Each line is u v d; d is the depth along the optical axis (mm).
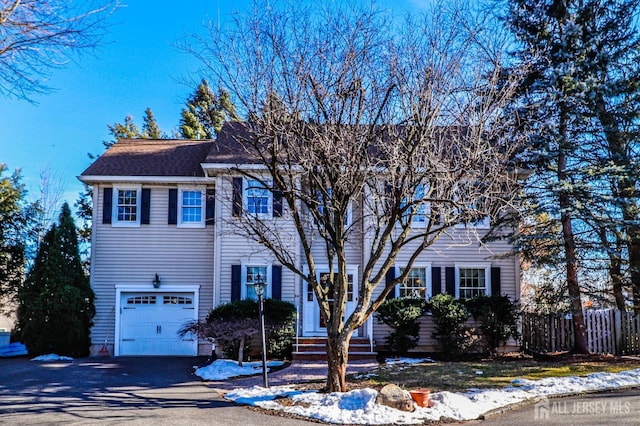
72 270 19688
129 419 9898
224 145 19953
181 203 20766
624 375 13039
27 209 25688
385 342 18719
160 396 12203
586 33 16250
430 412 9953
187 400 11727
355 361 17500
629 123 16406
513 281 19859
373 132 11398
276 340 18062
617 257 16438
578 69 16016
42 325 18938
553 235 16438
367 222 19141
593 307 21594
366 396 10445
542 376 13508
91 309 19781
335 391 11484
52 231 20188
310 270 12039
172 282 20328
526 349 19297
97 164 21234
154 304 20406
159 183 20719
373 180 11961
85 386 13492
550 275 22844
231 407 10961
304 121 11305
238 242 19484
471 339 17953
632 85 15578
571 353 17047
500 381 12961
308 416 9977
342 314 11797
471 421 9641
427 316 19328
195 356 19781
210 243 20578
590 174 15781
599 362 15406
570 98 15875
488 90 12383
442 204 11453
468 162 10625
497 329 18125
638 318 17062
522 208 16188
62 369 16203
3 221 24266
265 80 11320
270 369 15930
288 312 18281
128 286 20219
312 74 11344
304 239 12047
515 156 15727
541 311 20703
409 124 11477
